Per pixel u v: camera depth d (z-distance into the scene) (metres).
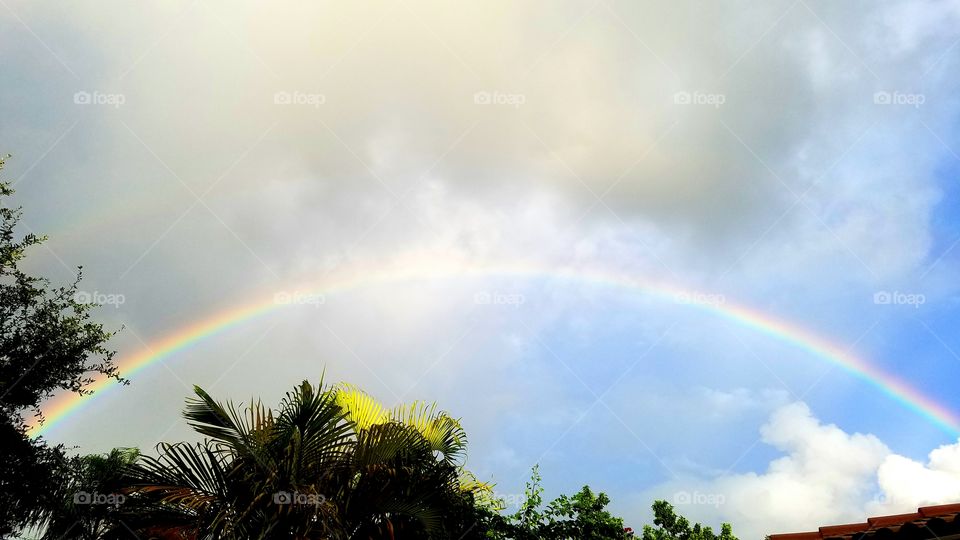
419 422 7.66
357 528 6.19
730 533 11.09
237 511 5.67
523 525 8.98
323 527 5.59
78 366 10.18
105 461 9.48
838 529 7.01
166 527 5.78
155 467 5.96
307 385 6.53
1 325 9.64
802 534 7.35
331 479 6.30
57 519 8.95
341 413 6.59
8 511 8.95
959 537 5.30
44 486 9.04
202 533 5.59
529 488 9.31
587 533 9.08
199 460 5.97
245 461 6.00
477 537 7.37
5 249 9.89
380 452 6.54
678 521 11.15
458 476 7.19
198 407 6.14
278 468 5.97
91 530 8.73
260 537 5.33
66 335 9.95
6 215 10.18
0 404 9.09
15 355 9.53
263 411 6.34
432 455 6.88
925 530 5.55
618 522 9.27
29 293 9.88
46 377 9.70
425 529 6.53
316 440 6.34
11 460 9.02
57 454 9.39
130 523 5.75
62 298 10.36
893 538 5.88
